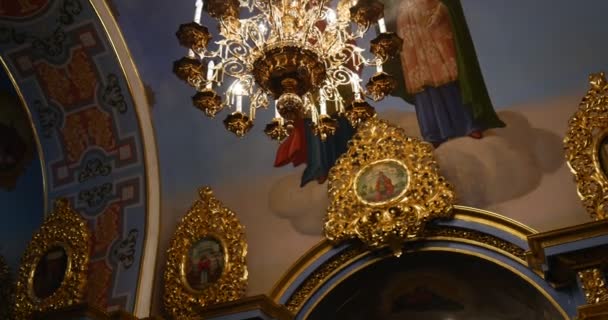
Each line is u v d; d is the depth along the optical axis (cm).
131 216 946
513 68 859
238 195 936
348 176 885
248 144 948
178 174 956
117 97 945
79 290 915
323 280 872
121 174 962
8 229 1020
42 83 968
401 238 834
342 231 858
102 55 923
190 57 589
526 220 807
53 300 917
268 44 592
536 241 725
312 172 919
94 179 974
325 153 921
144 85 937
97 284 923
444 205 830
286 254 894
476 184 844
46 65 951
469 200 840
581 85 829
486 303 903
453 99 878
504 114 855
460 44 880
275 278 882
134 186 954
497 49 866
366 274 880
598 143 791
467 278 878
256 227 917
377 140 892
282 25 605
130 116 946
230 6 631
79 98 962
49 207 985
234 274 885
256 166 943
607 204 764
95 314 812
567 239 711
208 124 953
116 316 834
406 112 893
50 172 997
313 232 894
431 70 890
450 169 860
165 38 926
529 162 830
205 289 883
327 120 613
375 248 854
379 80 582
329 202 898
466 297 905
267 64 588
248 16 891
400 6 901
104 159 972
